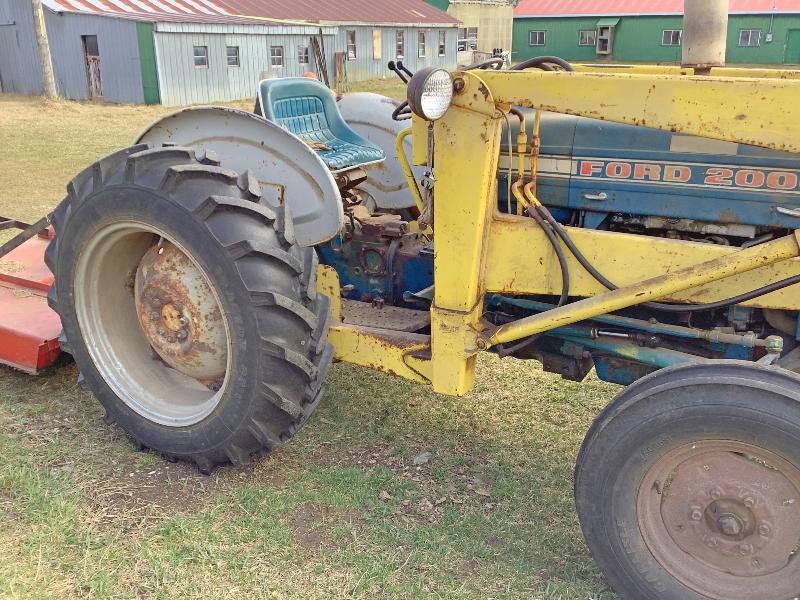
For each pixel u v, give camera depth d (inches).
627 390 91.0
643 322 109.7
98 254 122.3
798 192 99.7
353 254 141.6
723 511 88.8
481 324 112.0
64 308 126.8
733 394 83.4
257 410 113.3
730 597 89.4
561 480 125.6
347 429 139.3
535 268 108.7
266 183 121.6
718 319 111.3
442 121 102.5
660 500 92.1
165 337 124.2
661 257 101.9
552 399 152.7
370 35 988.6
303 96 151.6
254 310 108.4
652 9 1092.5
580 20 1139.9
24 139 473.7
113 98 749.9
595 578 102.3
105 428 135.4
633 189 109.2
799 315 104.5
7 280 164.2
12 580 98.0
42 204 301.0
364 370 163.8
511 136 113.6
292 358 110.5
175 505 114.7
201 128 124.3
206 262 109.6
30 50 789.9
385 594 98.1
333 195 117.3
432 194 114.4
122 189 114.0
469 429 141.1
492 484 124.0
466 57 1202.0
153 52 708.7
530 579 101.7
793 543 86.8
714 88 91.0
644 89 93.8
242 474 123.3
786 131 89.5
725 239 107.3
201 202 108.5
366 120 163.2
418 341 117.3
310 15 940.6
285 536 108.2
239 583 99.3
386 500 118.0
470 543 108.3
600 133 109.7
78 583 98.2
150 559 102.8
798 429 80.4
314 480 122.2
